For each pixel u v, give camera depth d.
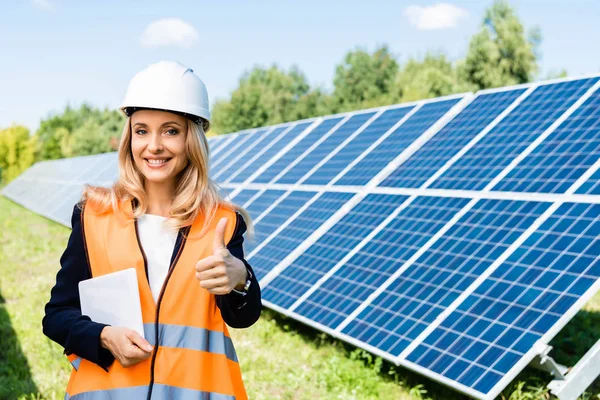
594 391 6.82
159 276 2.74
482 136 8.77
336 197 10.20
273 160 13.89
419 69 66.62
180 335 2.66
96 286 2.63
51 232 20.86
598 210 6.12
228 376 2.74
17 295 11.91
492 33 46.59
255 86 75.88
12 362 8.16
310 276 8.65
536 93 8.80
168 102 2.63
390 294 7.20
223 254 2.47
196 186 2.78
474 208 7.47
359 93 75.19
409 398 6.69
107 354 2.62
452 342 6.04
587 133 7.25
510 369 5.37
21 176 46.03
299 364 7.90
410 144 10.02
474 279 6.50
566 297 5.54
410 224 8.09
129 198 2.82
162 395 2.59
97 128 81.56
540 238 6.34
